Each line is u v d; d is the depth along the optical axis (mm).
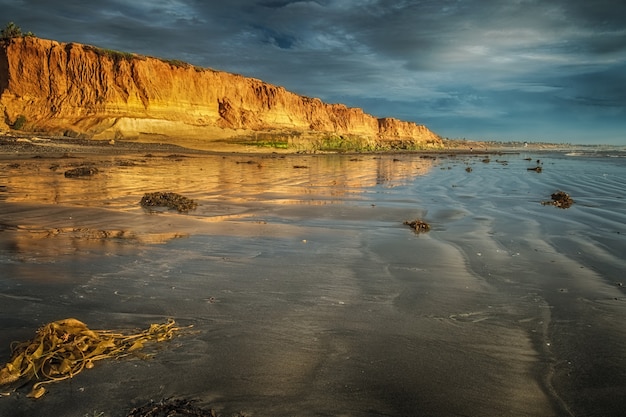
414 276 8875
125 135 59906
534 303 7500
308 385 4852
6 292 7332
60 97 61375
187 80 71812
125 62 64750
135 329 6133
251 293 7664
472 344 5953
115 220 13727
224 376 4984
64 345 5180
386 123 140625
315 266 9391
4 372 4773
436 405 4566
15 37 61188
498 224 14672
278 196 21047
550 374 5223
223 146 67500
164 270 8820
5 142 44500
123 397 4535
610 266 9719
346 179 31094
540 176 34969
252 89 88250
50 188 20266
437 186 27047
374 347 5793
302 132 88188
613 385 5004
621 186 26781
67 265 8945
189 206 16547
